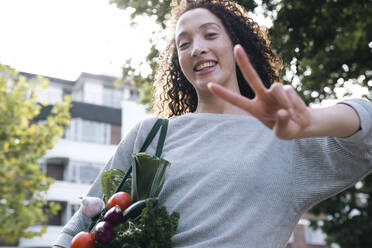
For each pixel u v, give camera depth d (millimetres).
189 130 1858
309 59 7762
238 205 1606
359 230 11141
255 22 2318
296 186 1623
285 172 1635
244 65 1036
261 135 1725
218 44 1867
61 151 29406
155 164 1727
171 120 1944
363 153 1438
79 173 29703
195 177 1707
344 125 1274
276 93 1043
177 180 1728
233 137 1749
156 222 1602
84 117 30844
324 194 1609
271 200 1613
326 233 11664
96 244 1661
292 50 6586
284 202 1621
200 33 1886
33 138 14516
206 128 1828
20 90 14492
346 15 7559
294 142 1650
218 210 1618
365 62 8359
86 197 1829
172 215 1635
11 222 14172
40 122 28203
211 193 1649
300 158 1628
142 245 1634
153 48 7949
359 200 11812
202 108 1944
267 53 2365
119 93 33438
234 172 1642
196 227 1603
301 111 1074
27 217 14336
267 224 1596
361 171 1520
